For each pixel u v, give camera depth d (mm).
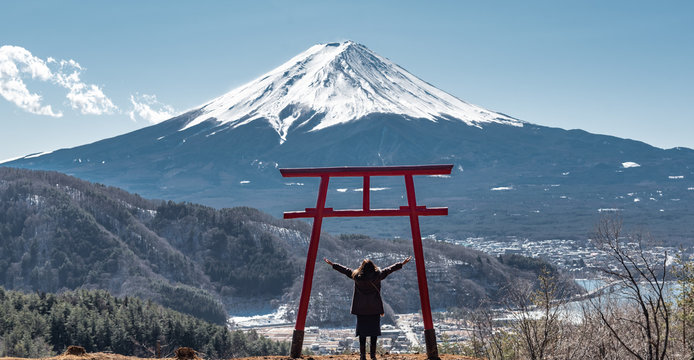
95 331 95875
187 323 100562
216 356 92625
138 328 97812
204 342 98750
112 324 97375
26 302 110812
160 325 98625
